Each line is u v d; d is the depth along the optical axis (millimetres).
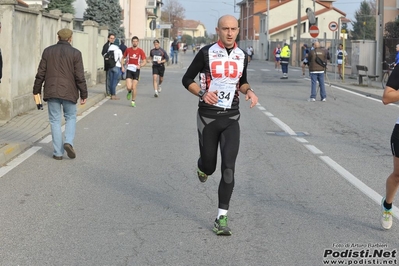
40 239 6059
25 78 15609
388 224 6395
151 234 6254
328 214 7035
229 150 6246
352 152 11133
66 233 6258
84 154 10602
